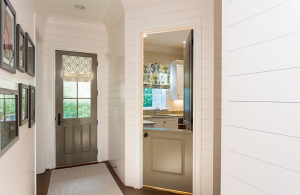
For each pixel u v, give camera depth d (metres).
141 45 2.81
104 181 3.09
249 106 0.98
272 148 0.87
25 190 1.86
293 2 0.79
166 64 5.32
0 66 1.06
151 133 2.83
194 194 2.53
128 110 2.85
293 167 0.79
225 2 1.14
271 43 0.88
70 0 3.02
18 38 1.48
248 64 0.99
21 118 1.57
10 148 1.32
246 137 1.00
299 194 0.77
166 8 2.64
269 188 0.88
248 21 0.99
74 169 3.59
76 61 3.83
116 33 3.39
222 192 1.16
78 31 3.83
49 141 3.59
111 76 3.77
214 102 2.42
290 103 0.80
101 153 4.01
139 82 2.80
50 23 3.57
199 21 2.48
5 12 1.17
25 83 1.87
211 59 2.43
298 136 0.77
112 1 3.02
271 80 0.88
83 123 3.88
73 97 3.80
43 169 3.43
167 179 2.76
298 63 0.77
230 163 1.10
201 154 2.48
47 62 3.59
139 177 2.83
